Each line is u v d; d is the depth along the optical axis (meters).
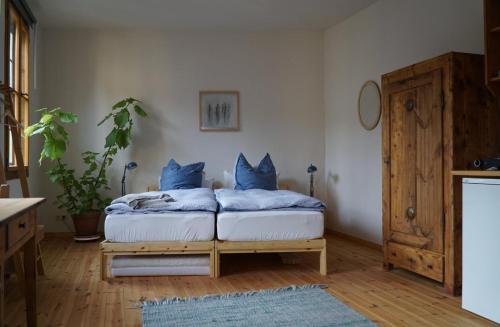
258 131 6.12
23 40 4.84
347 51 5.52
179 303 2.95
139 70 5.92
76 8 5.03
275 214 3.73
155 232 3.66
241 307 2.86
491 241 2.60
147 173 5.93
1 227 1.54
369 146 5.02
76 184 5.41
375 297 3.08
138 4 4.94
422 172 3.39
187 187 5.27
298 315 2.70
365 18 5.10
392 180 3.75
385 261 3.86
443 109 3.18
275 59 6.14
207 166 6.03
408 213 3.55
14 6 4.28
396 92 3.69
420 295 3.12
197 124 6.02
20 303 2.96
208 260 3.72
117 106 5.61
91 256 4.55
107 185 5.84
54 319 2.67
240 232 3.69
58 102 5.77
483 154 3.17
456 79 3.10
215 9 5.14
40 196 5.68
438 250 3.23
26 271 2.32
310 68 6.18
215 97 6.05
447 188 3.14
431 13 3.97
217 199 4.29
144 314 2.73
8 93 3.65
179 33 6.00
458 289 3.11
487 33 2.99
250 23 5.72
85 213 5.37
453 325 2.54
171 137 5.98
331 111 5.98
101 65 5.85
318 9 5.16
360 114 5.17
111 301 3.03
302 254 4.60
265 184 5.36
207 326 2.53
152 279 3.61
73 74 5.80
